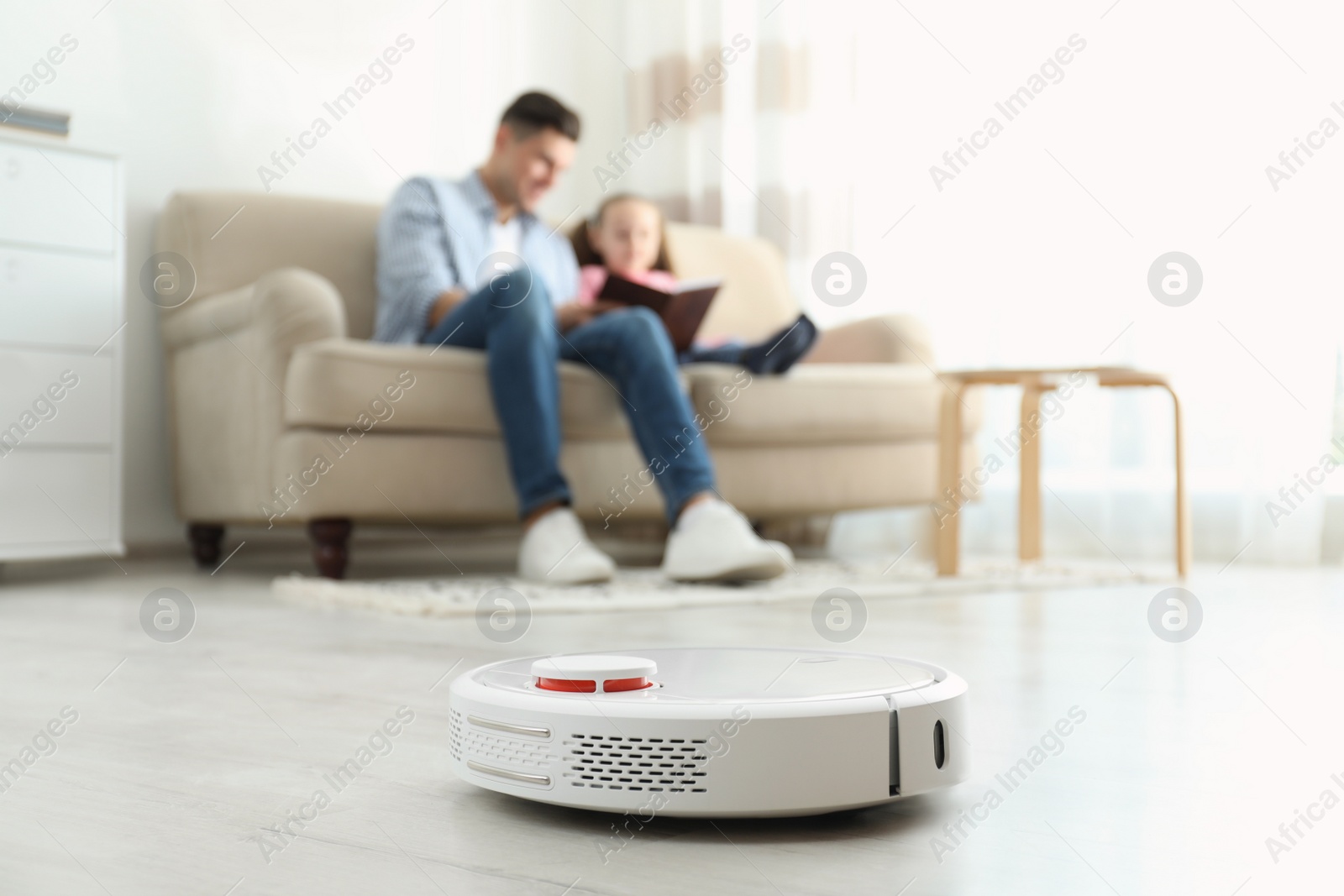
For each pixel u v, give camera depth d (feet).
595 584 6.17
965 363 9.90
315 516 6.43
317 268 8.34
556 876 1.60
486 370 6.81
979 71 9.91
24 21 7.97
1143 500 9.03
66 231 7.08
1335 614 5.08
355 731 2.59
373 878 1.58
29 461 6.93
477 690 1.99
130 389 8.52
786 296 10.55
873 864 1.65
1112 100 9.18
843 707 1.80
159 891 1.53
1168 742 2.46
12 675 3.42
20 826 1.83
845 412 8.36
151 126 8.68
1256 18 8.54
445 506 6.81
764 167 10.95
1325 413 8.25
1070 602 5.68
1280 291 8.39
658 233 8.42
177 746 2.43
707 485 6.25
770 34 10.88
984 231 9.80
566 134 7.68
